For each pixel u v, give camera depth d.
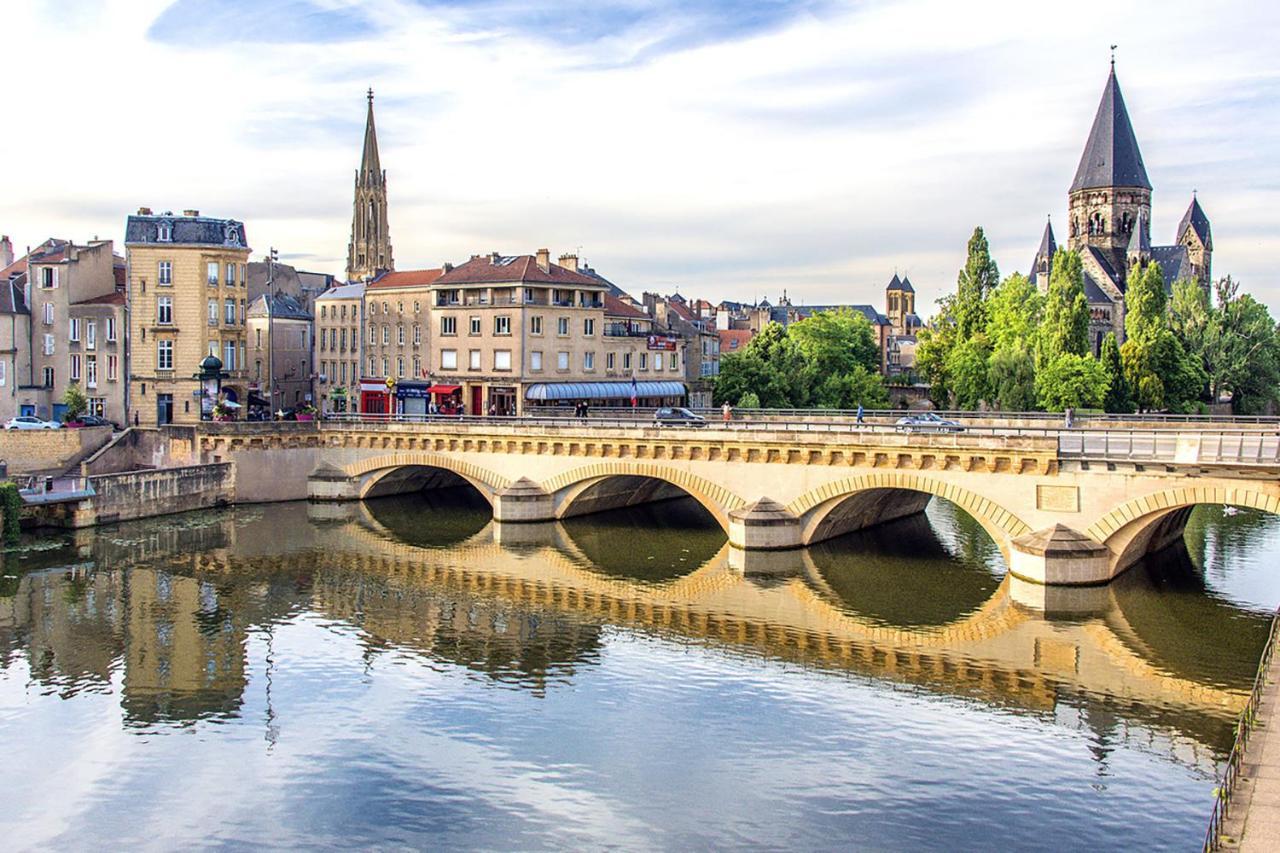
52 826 30.38
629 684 41.00
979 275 126.06
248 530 71.31
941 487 56.28
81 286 98.38
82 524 70.38
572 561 62.19
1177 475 49.38
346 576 58.53
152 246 91.38
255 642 46.62
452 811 31.02
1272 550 62.03
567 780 32.88
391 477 84.31
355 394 113.81
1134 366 106.88
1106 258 180.50
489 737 36.09
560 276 98.38
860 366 128.75
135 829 30.20
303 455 83.75
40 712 38.66
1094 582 51.81
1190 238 191.62
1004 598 52.12
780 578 57.00
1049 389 101.94
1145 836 29.11
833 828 29.75
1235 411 124.06
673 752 34.84
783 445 61.94
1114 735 35.75
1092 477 51.69
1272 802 22.11
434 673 42.47
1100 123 181.38
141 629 48.56
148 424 91.94
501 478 75.62
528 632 47.91
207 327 92.25
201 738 36.28
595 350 101.31
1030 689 40.03
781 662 43.44
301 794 32.19
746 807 31.00
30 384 98.75
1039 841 28.91
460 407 98.25
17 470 80.50
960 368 113.06
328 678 41.97
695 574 58.56
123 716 38.22
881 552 63.09
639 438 67.88
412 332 106.31
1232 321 125.25
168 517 75.69
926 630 47.53
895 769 33.44
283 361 120.50
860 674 41.84
